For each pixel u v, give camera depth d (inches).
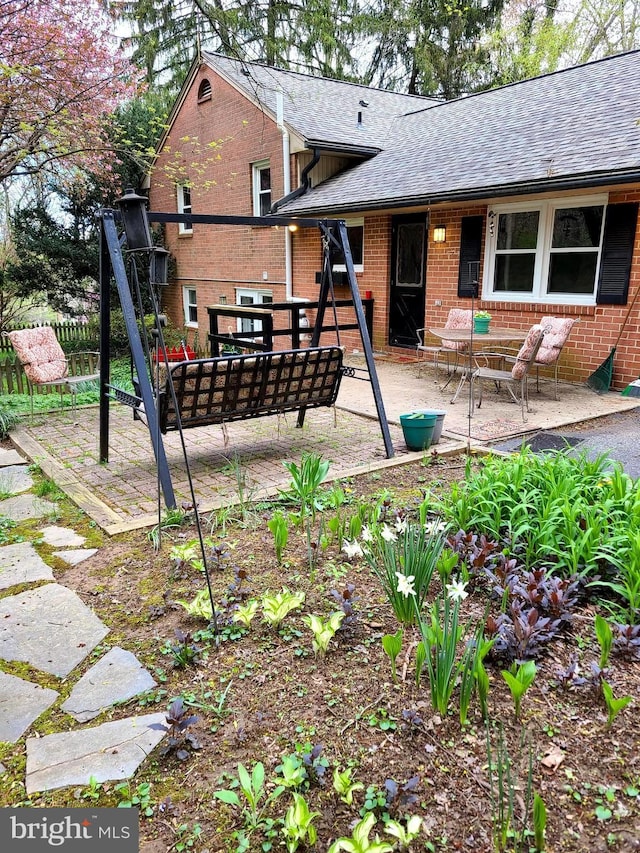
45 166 444.1
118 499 164.6
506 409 256.8
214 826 64.6
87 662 92.9
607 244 280.2
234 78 488.1
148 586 115.3
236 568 120.4
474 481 138.2
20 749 75.7
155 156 428.5
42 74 340.2
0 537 139.2
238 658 92.4
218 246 558.9
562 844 60.6
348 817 64.9
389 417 248.4
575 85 385.1
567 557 106.1
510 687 76.0
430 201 316.5
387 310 413.7
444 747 73.6
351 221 431.8
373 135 479.5
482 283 344.2
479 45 752.3
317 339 229.1
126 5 450.9
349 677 87.2
